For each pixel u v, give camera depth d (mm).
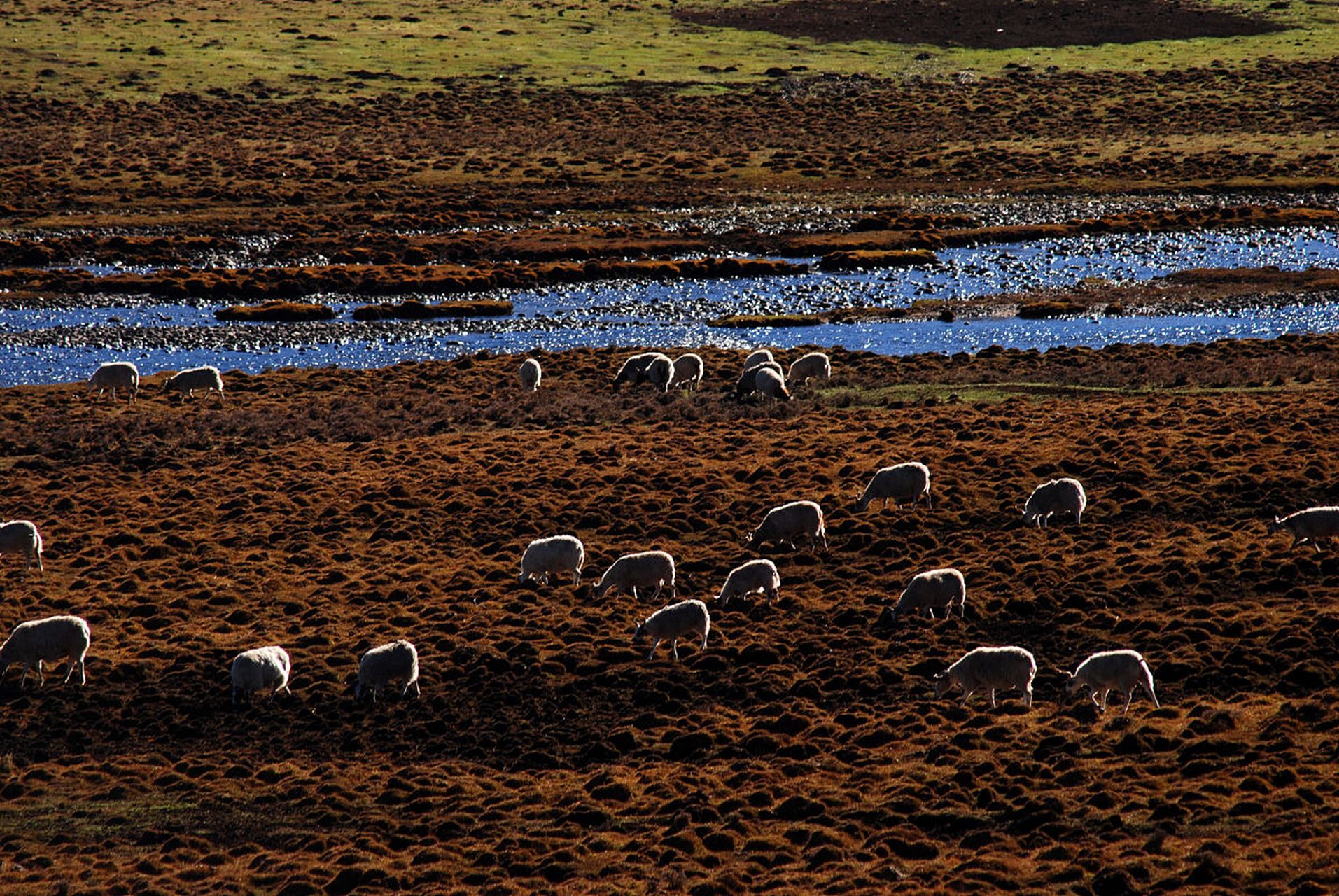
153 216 134125
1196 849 29641
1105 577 47656
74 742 38875
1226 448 59750
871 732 37719
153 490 62531
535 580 50062
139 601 49156
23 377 87312
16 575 51500
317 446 69812
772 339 96062
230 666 43281
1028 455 61219
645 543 54031
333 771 36750
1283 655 40469
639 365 81312
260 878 31203
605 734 38969
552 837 32688
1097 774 34031
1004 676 38281
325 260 122125
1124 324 97750
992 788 33688
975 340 94000
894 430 67562
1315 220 131875
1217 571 47188
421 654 44094
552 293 111875
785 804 33750
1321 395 69938
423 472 63844
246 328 100625
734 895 29594
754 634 44781
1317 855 28859
